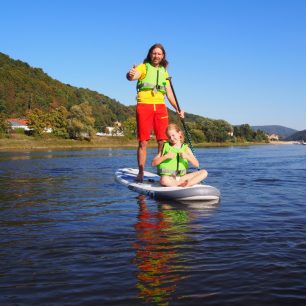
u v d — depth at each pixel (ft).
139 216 15.93
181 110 25.50
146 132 25.36
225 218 15.44
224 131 350.02
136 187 23.61
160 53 25.00
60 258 10.44
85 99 509.35
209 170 41.57
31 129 276.62
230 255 10.58
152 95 25.21
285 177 33.14
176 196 19.75
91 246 11.49
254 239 12.16
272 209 17.49
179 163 21.89
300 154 96.68
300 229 13.48
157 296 8.14
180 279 8.98
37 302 7.91
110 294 8.25
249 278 9.00
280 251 10.89
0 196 21.88
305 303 7.85
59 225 14.29
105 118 469.98
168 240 12.08
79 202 19.65
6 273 9.41
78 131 272.72
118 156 85.40
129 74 24.75
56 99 479.41
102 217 15.74
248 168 44.75
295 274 9.21
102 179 31.45
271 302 7.89
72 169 43.39
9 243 11.86
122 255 10.64
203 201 19.75
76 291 8.41
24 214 16.47
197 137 321.52
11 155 92.84
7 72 458.91
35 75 520.42
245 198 20.90
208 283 8.75
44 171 40.34
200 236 12.53
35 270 9.59
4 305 7.79
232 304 7.80
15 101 423.64
